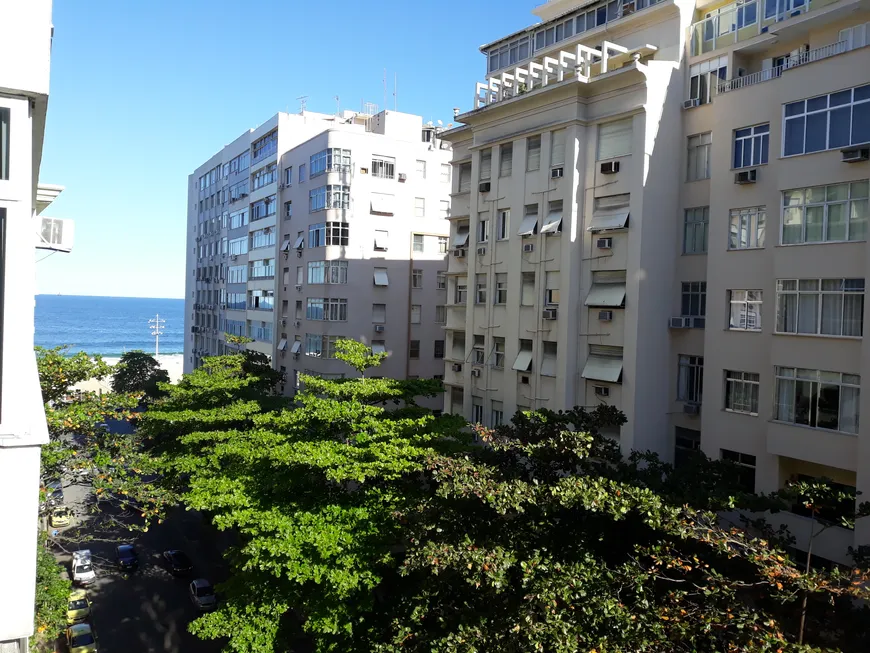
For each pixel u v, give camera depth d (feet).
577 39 94.84
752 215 69.36
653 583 39.37
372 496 58.49
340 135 134.92
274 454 57.52
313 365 137.80
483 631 41.19
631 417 77.15
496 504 42.37
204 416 84.43
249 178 178.60
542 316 86.89
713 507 44.75
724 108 72.23
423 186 145.59
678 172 79.97
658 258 78.43
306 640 74.13
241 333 182.91
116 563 105.50
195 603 90.07
